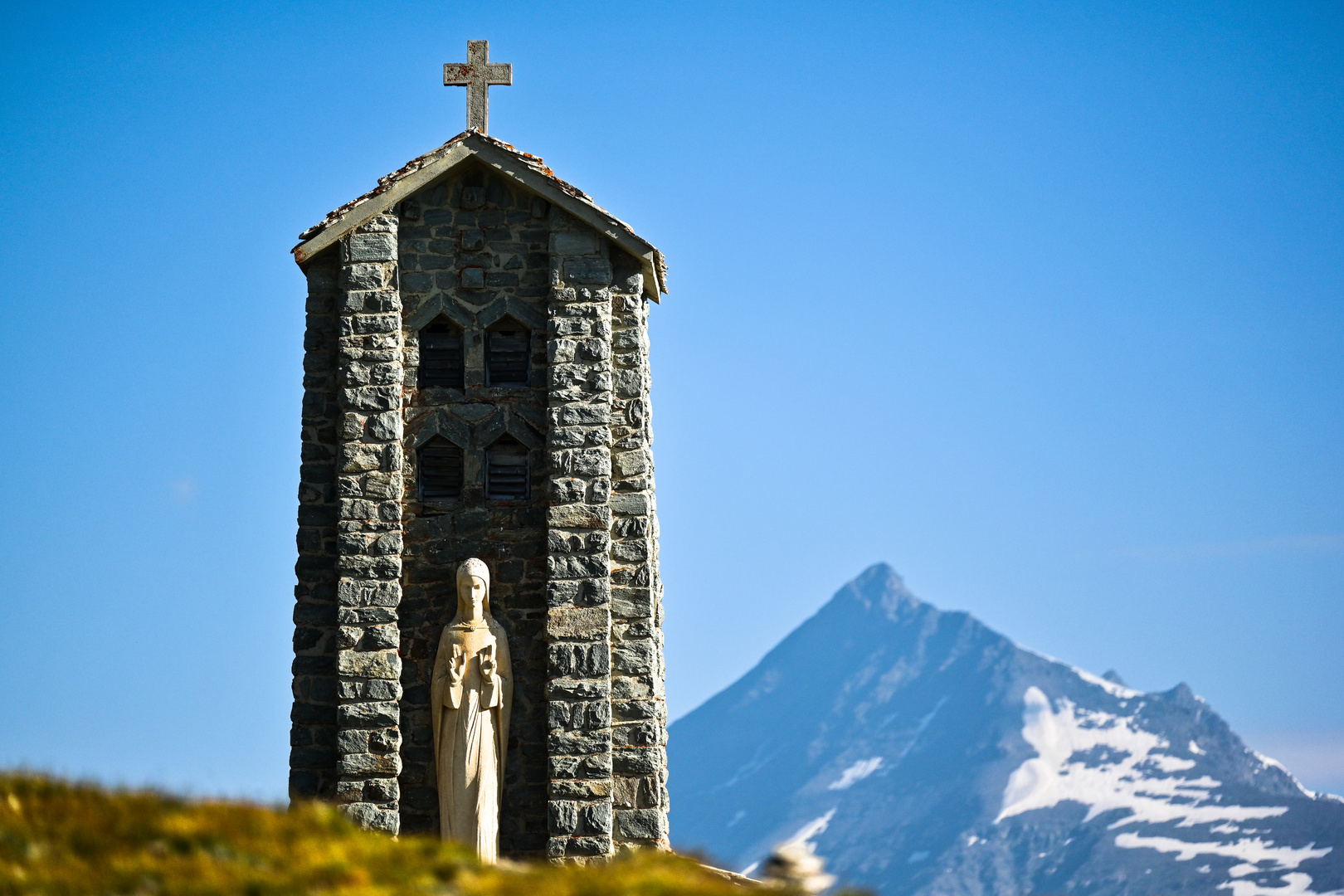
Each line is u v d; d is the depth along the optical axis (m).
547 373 44.81
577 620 43.19
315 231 45.38
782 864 28.59
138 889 25.92
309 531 44.53
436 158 45.19
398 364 44.50
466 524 44.22
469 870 28.52
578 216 45.09
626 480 44.47
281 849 28.20
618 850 42.53
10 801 28.06
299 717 43.53
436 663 42.72
